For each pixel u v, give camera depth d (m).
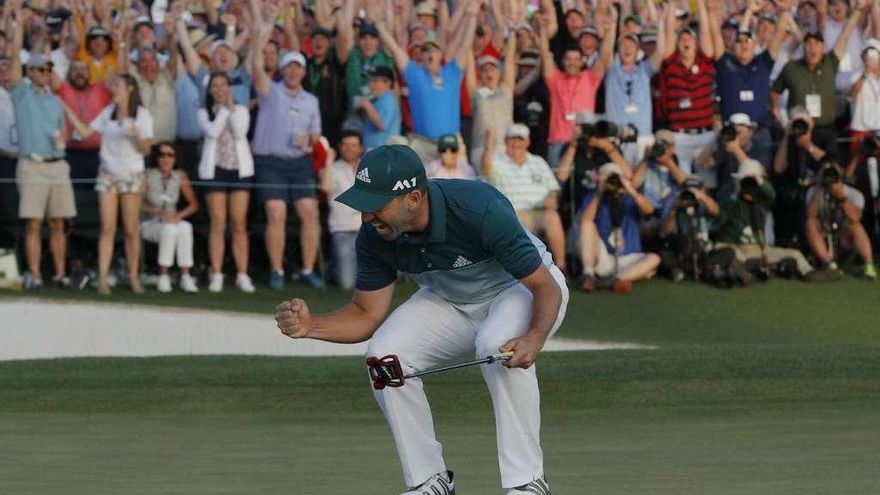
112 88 42.72
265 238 44.19
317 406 28.33
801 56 47.53
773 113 47.09
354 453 21.36
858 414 25.53
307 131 43.50
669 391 28.36
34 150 41.97
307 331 16.16
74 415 27.36
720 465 19.23
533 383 15.38
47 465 20.05
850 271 47.16
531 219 43.81
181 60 44.03
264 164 43.25
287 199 43.53
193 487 17.55
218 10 47.12
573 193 45.41
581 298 44.53
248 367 31.83
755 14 50.22
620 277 45.06
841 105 48.03
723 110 47.00
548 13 46.16
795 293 45.41
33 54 42.00
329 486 17.58
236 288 43.81
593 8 48.28
